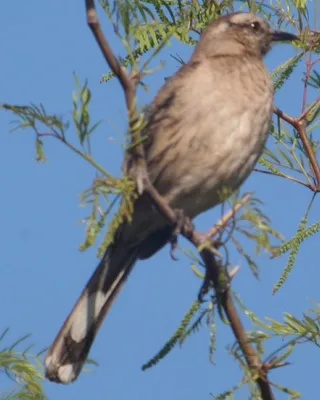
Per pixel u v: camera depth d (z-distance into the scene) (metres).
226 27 10.35
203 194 9.33
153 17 7.48
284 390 6.33
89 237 5.94
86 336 8.97
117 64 6.33
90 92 6.00
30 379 8.02
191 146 9.08
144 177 7.02
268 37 10.48
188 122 9.09
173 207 9.46
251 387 6.27
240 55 10.13
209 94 9.18
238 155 9.16
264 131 9.36
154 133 9.17
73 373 8.71
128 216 6.14
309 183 9.08
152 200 7.25
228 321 6.57
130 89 6.34
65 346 8.85
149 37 8.62
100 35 6.27
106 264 9.38
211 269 6.65
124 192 6.08
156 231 9.38
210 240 6.52
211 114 9.09
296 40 9.58
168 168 9.18
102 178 6.05
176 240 8.14
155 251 9.49
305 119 9.31
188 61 10.12
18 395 7.99
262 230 5.97
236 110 9.16
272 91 9.52
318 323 7.07
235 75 9.45
